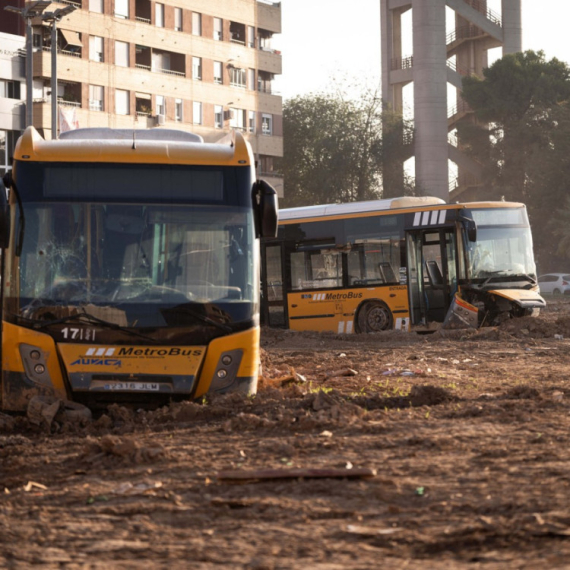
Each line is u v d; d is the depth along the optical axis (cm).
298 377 1884
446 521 741
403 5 12800
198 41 9481
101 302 1451
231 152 1532
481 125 11994
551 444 1042
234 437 1175
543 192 10581
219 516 791
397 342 3145
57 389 1441
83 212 1476
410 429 1178
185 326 1459
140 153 1498
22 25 8169
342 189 11000
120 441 1080
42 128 8006
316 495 845
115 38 8688
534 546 659
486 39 12988
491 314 3344
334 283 3606
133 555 689
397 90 13062
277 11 10344
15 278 1460
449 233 3388
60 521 793
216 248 1487
